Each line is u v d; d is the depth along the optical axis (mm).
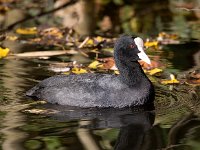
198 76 14914
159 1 24906
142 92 12844
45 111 12352
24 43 18531
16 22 21219
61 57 16922
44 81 13383
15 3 24531
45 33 19625
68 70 15406
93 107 12680
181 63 16203
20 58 16719
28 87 13844
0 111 12273
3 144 10469
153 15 22656
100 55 17188
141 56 13102
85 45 18188
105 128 11414
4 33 19719
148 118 12016
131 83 12945
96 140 10758
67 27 19953
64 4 23047
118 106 12688
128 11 23359
